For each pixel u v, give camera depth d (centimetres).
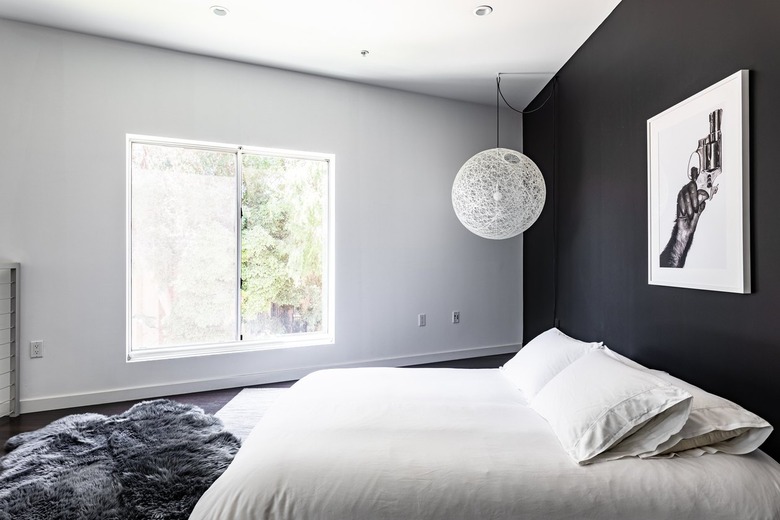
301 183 379
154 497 176
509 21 286
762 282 163
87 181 302
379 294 405
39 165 289
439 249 432
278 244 371
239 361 350
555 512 122
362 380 217
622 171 265
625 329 264
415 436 152
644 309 243
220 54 334
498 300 461
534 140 427
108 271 308
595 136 300
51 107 292
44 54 290
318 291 388
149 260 329
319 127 377
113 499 174
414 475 128
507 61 347
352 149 391
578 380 171
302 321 382
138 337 327
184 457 210
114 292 310
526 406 188
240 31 300
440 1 263
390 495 124
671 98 216
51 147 292
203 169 344
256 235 363
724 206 177
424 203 425
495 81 389
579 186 328
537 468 133
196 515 124
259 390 338
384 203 407
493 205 292
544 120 400
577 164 331
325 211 390
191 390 332
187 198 339
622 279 267
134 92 314
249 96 351
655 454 141
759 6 162
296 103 368
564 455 141
